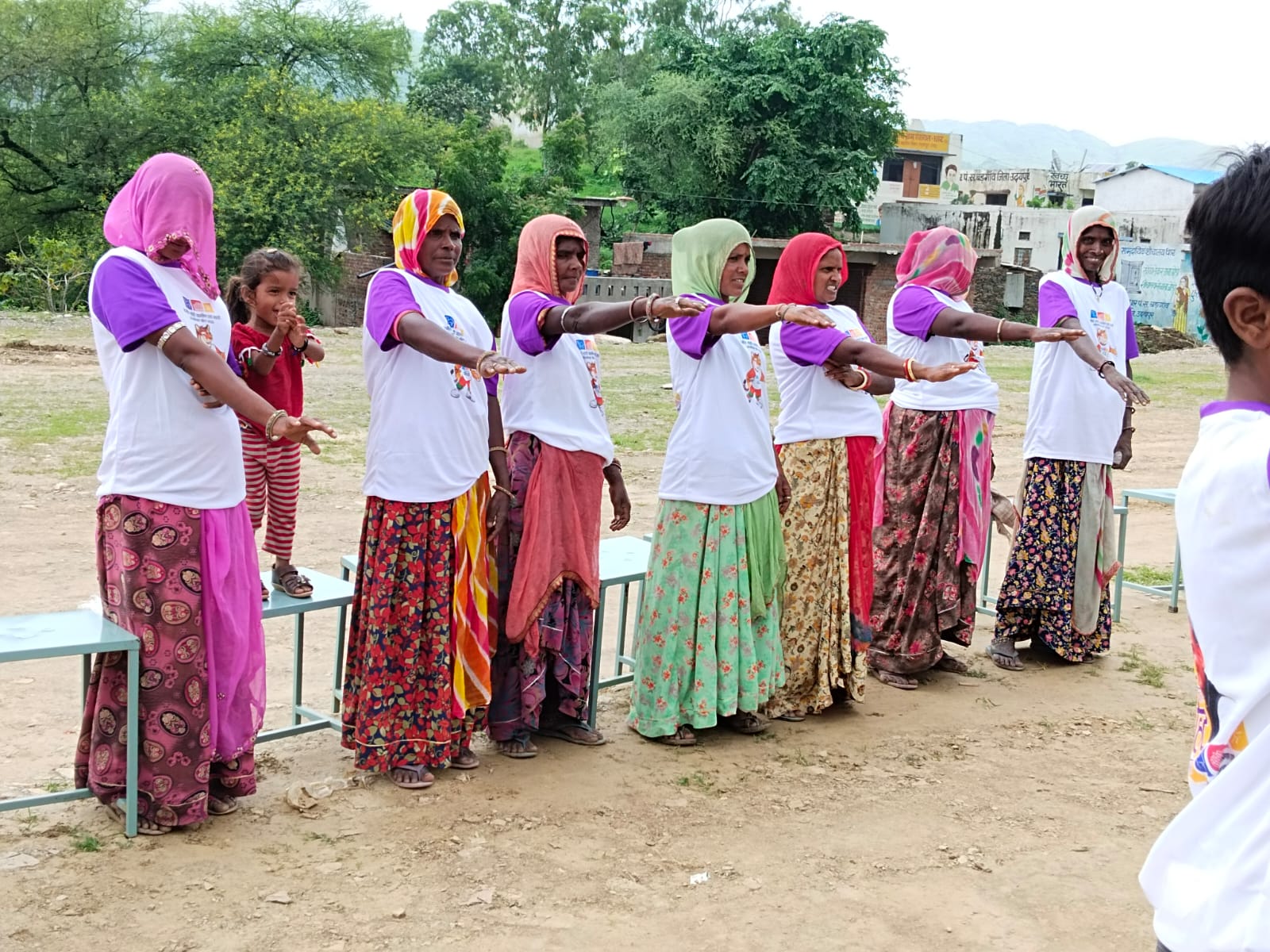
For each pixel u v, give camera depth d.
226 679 3.98
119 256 3.74
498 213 29.84
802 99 35.34
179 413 3.77
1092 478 6.26
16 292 26.64
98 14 31.66
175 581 3.79
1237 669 1.73
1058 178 51.38
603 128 37.22
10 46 30.27
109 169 31.20
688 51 37.38
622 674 6.03
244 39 32.97
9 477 9.55
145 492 3.76
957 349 5.91
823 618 5.45
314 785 4.38
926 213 41.56
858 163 35.09
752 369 5.04
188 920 3.40
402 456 4.30
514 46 62.69
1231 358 1.82
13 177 31.36
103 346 3.87
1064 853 4.20
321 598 4.65
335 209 28.70
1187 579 1.82
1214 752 1.79
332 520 8.88
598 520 4.89
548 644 4.78
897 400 6.03
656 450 12.48
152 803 3.90
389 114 29.83
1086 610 6.33
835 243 5.23
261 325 4.58
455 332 4.45
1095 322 6.17
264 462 4.59
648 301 4.14
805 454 5.36
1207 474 1.75
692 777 4.75
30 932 3.28
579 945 3.40
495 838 4.07
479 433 4.49
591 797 4.48
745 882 3.85
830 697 5.47
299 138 28.73
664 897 3.72
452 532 4.41
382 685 4.40
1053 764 5.06
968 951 3.49
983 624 7.29
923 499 5.95
